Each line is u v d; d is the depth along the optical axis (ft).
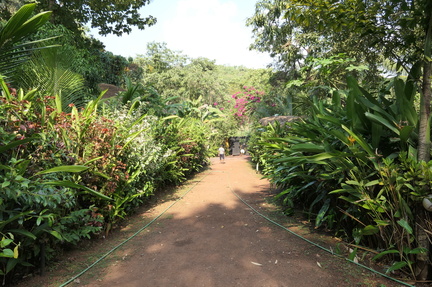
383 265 8.86
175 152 23.59
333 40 32.94
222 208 17.17
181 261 9.75
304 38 38.99
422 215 7.86
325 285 7.89
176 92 82.58
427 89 8.22
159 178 19.95
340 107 11.70
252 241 11.50
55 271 9.03
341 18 10.14
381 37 9.95
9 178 6.75
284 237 11.80
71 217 9.42
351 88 9.02
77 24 45.83
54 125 10.34
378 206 8.48
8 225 7.66
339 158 9.33
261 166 32.17
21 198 7.47
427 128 8.08
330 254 9.87
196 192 22.66
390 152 9.48
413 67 9.18
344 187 9.34
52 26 26.68
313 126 11.53
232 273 8.77
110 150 12.68
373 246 9.86
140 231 13.11
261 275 8.57
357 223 10.54
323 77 29.76
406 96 9.38
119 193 12.99
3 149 6.92
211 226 13.71
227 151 75.31
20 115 8.58
